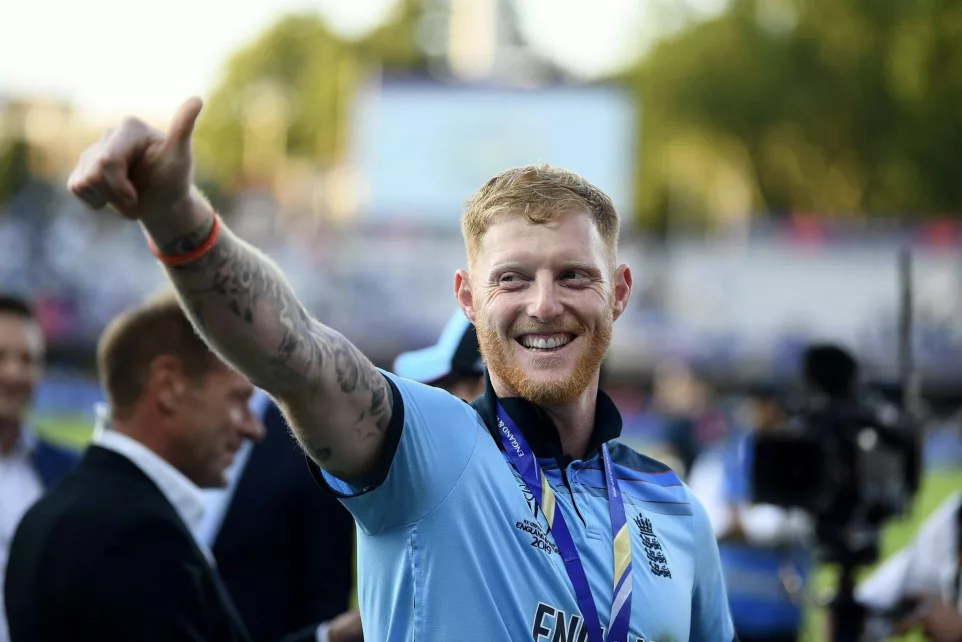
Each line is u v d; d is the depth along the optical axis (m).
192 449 2.80
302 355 1.77
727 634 2.35
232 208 28.97
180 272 1.69
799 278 24.62
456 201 27.64
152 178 1.58
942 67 32.94
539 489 2.03
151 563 2.41
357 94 31.14
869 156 33.75
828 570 7.77
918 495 4.72
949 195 33.44
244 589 3.33
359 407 1.85
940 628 3.79
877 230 24.33
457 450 1.97
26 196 26.12
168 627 2.37
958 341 23.53
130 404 2.78
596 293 2.08
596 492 2.14
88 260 25.81
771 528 5.35
